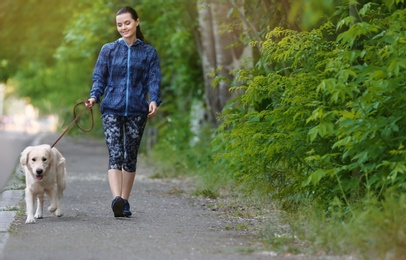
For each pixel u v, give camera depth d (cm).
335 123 1066
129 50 1291
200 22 2311
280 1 1471
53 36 4212
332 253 880
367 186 962
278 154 1228
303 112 1146
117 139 1273
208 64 2297
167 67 3369
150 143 3691
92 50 3588
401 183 936
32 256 875
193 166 2347
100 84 1288
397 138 1006
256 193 1401
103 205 1455
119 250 916
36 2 3919
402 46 1019
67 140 5744
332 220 948
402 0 1101
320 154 1162
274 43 1253
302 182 1102
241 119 1348
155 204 1494
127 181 1290
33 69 6700
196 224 1183
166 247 942
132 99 1277
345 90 1015
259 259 858
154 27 3089
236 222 1206
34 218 1183
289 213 1188
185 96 3275
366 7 1105
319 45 1219
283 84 1236
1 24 4012
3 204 1422
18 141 5297
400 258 810
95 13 3388
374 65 1108
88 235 1038
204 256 877
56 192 1230
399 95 1020
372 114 1050
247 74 1502
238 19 2033
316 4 905
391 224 823
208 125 2630
